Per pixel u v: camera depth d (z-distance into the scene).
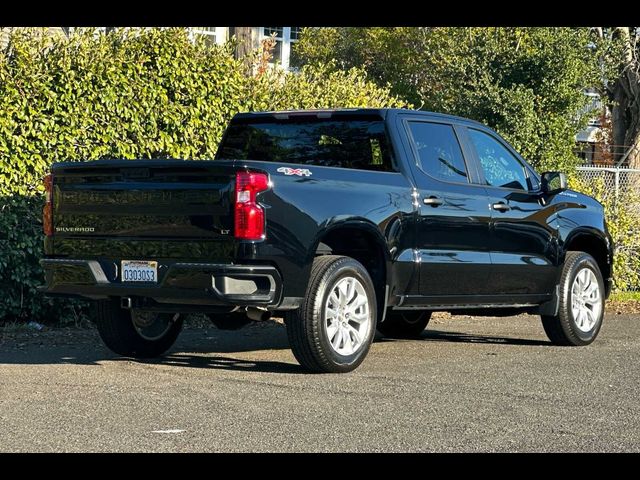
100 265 9.23
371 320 9.44
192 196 8.76
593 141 34.00
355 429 6.95
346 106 14.73
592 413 7.63
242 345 11.32
